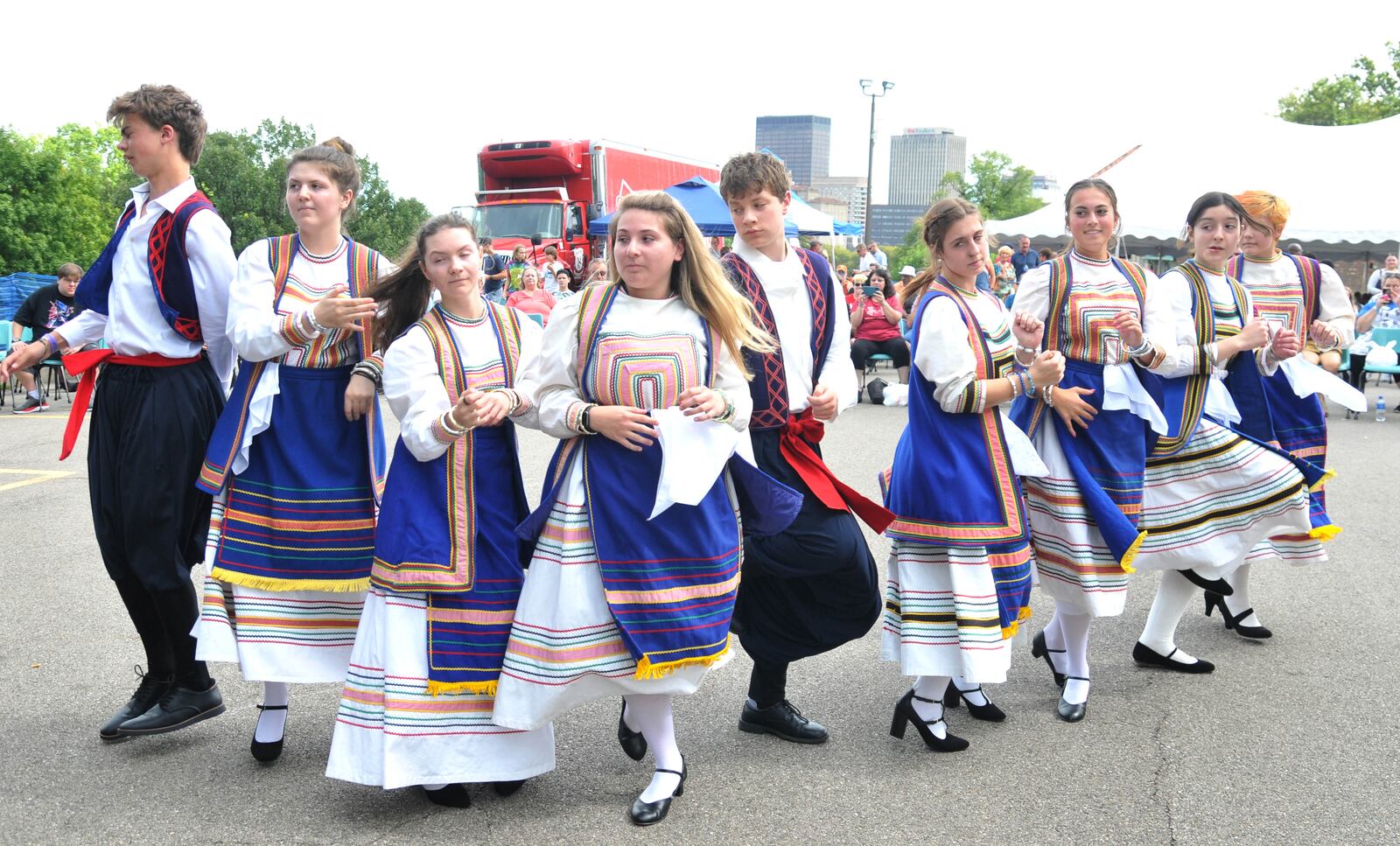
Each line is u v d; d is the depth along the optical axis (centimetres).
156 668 374
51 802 321
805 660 451
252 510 338
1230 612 485
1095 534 386
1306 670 436
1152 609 489
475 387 321
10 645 459
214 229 356
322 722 383
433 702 308
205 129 365
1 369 362
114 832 304
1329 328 493
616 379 306
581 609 303
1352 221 1727
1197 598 539
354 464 343
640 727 328
